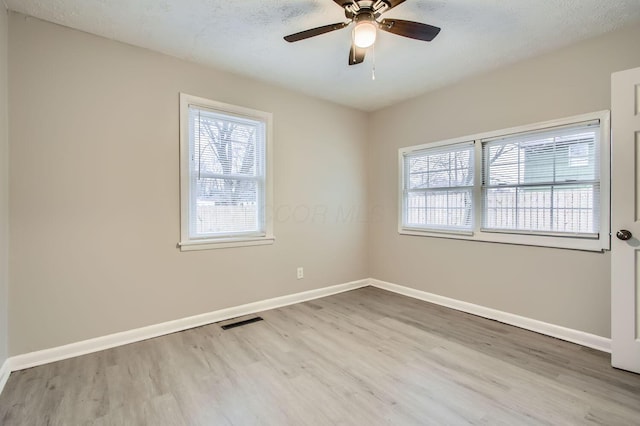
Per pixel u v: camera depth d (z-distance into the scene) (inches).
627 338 83.7
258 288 133.0
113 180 99.9
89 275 96.2
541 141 110.4
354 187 167.9
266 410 68.9
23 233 86.4
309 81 132.3
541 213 110.6
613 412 67.4
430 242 145.4
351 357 92.4
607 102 95.0
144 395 74.2
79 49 94.2
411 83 134.3
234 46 104.0
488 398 72.6
